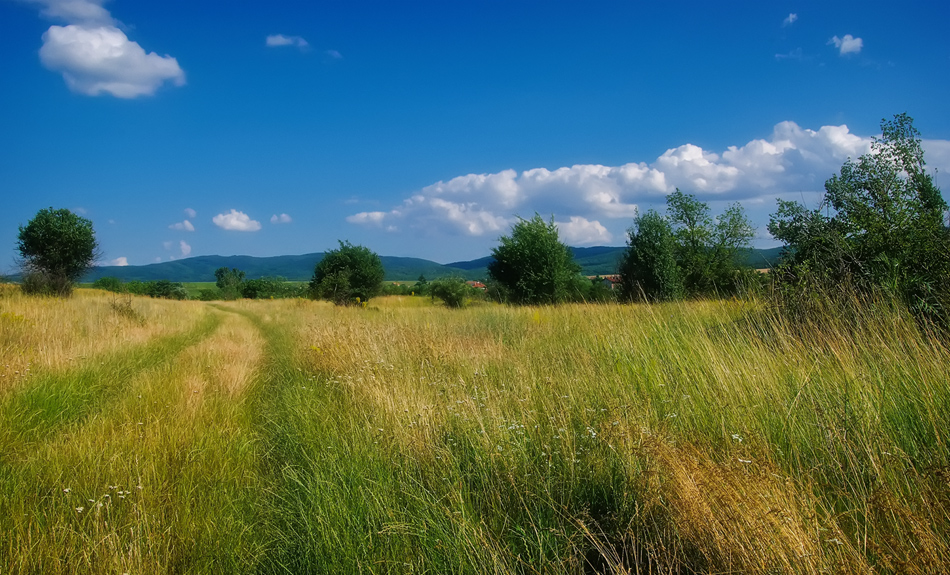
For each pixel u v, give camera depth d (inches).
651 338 240.2
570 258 1039.6
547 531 106.7
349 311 859.4
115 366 330.0
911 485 102.5
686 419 149.9
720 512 88.4
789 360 179.2
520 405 170.7
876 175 273.3
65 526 110.9
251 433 199.9
